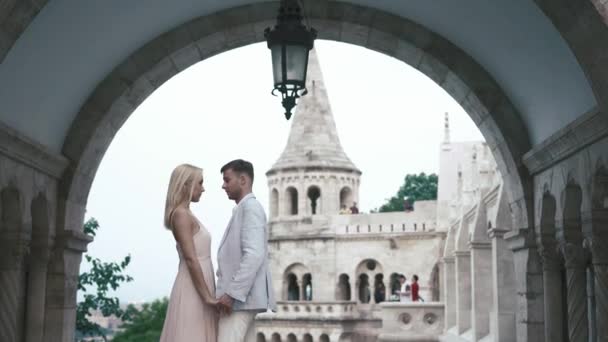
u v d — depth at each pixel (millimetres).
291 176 69500
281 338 63938
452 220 38812
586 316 10492
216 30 11773
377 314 63594
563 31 7902
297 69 8875
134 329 85812
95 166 12156
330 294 65938
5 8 7297
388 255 65062
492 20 10367
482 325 26828
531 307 11625
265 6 11766
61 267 11320
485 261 27250
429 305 40094
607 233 9273
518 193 11914
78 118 11492
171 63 11969
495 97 11812
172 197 6688
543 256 11336
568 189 10164
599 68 7688
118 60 11562
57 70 10227
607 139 8641
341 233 66188
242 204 6773
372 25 11922
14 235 10000
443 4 10836
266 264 6754
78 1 9227
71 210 11586
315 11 11883
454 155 61938
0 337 10047
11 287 10086
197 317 6551
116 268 17406
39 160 10336
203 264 6656
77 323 17266
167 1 10742
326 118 71875
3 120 9656
